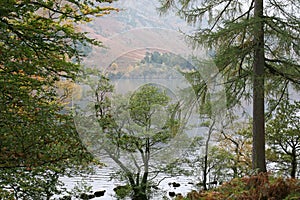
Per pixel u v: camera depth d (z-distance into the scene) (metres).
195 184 10.08
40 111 6.01
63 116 6.50
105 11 5.85
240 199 3.80
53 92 6.78
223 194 4.15
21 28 5.52
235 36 10.06
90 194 8.88
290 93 10.95
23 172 6.59
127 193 5.97
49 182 6.85
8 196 6.49
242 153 12.50
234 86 10.24
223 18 10.34
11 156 6.24
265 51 9.62
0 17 5.29
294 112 11.47
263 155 9.76
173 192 8.48
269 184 3.81
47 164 6.62
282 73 10.23
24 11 5.39
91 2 5.74
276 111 11.64
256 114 9.77
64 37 5.74
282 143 12.17
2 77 5.64
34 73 6.01
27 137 6.05
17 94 6.04
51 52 6.18
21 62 6.11
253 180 4.21
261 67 9.73
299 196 3.65
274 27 9.18
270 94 10.86
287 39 8.97
